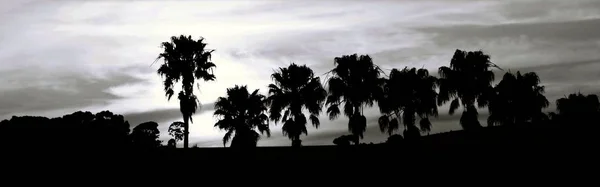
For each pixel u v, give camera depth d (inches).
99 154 1454.2
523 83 2341.3
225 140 1972.2
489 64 2358.5
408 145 1865.2
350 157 1692.9
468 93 2306.8
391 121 2079.2
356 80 2132.1
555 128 1989.4
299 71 2250.2
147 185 1315.2
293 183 1352.1
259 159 1686.8
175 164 1536.7
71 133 1473.9
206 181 1365.7
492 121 2333.9
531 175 1314.0
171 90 2117.4
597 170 1317.7
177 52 2128.4
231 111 1988.2
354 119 2121.1
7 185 1236.5
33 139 1417.3
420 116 2071.9
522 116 2324.1
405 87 2054.6
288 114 2228.1
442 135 2180.1
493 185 1254.9
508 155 1549.0
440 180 1326.3
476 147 1743.4
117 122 1713.8
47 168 1333.7
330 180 1376.7
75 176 1323.8
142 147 1673.2
